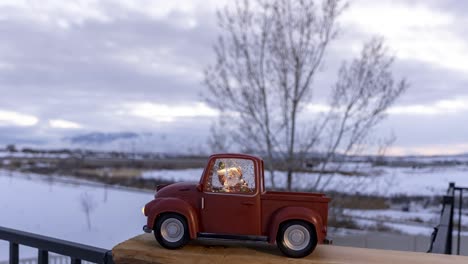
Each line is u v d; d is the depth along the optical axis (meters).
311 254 2.37
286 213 2.33
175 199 2.46
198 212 2.47
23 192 39.53
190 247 2.48
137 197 33.16
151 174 49.84
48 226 21.67
